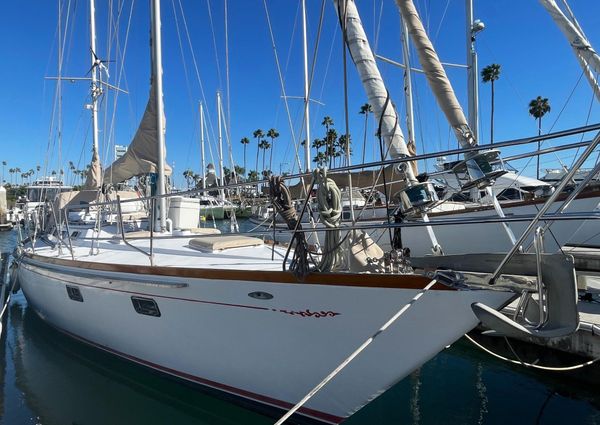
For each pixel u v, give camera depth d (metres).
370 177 7.54
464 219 2.71
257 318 3.56
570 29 6.29
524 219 2.59
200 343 4.00
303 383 3.58
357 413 4.67
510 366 5.92
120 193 8.52
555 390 5.25
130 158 6.52
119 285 4.40
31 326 7.19
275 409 3.82
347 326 3.21
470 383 5.42
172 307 4.02
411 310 2.95
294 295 3.30
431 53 4.72
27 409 4.55
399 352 3.11
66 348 5.96
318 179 3.17
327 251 3.20
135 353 4.70
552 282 2.49
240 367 3.85
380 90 3.80
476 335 6.62
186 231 6.22
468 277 2.74
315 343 3.39
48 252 6.32
